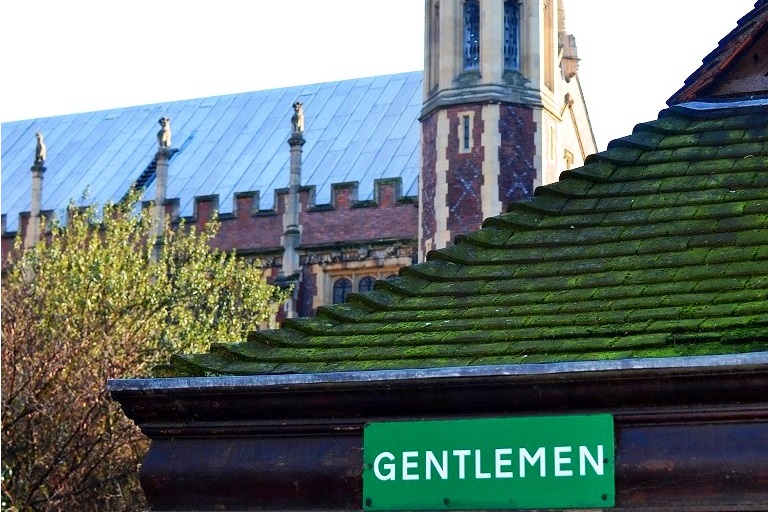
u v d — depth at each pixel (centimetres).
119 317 5325
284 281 7869
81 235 5900
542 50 6981
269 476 1341
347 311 1497
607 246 1467
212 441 1373
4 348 4697
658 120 1655
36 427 4559
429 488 1284
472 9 6950
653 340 1298
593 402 1248
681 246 1436
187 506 1366
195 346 5466
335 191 7925
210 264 6475
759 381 1198
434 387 1282
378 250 7781
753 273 1373
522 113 6856
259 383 1334
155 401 1375
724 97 1681
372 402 1309
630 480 1233
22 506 4325
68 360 4778
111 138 9206
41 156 8494
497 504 1262
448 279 1498
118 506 4550
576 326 1360
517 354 1336
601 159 1594
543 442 1255
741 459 1207
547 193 1570
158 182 8206
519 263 1485
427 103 7019
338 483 1321
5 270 6819
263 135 8719
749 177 1510
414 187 7888
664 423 1234
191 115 9138
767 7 1655
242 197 8075
